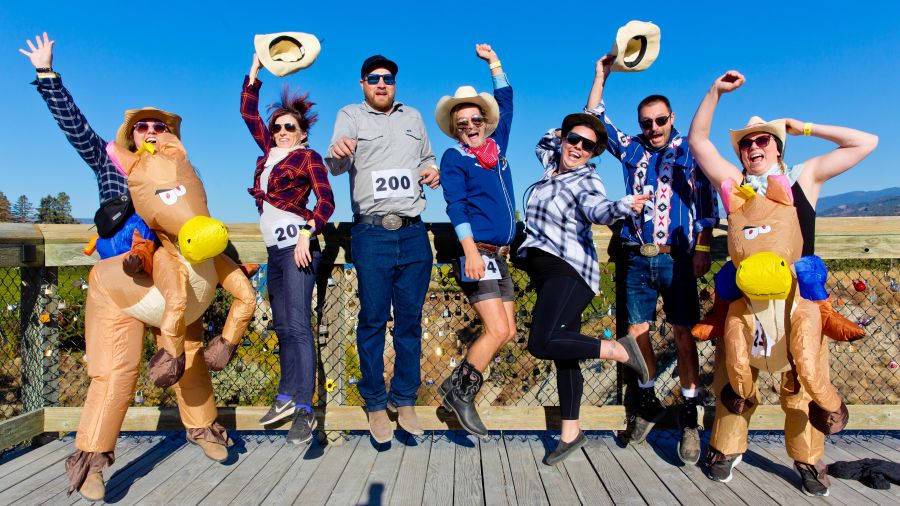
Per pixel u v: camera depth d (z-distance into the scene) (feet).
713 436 9.72
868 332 14.48
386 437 10.07
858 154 8.56
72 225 11.55
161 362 8.20
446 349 12.00
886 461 9.76
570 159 10.01
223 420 11.16
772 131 8.88
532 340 9.73
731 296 8.70
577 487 9.49
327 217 9.52
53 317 11.82
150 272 8.48
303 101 10.29
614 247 11.18
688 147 10.16
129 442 11.60
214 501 9.07
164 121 9.51
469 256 9.29
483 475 9.96
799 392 8.98
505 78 11.19
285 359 10.25
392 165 9.68
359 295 9.89
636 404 10.84
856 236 11.16
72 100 9.29
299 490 9.44
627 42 10.62
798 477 9.82
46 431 11.57
